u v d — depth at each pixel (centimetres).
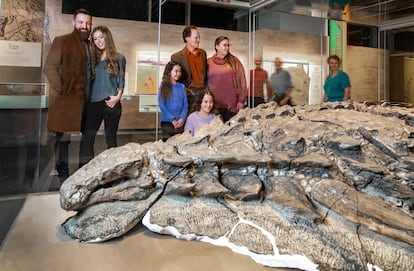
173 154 160
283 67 297
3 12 206
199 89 274
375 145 143
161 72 262
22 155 227
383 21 313
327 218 136
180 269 133
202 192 151
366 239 127
